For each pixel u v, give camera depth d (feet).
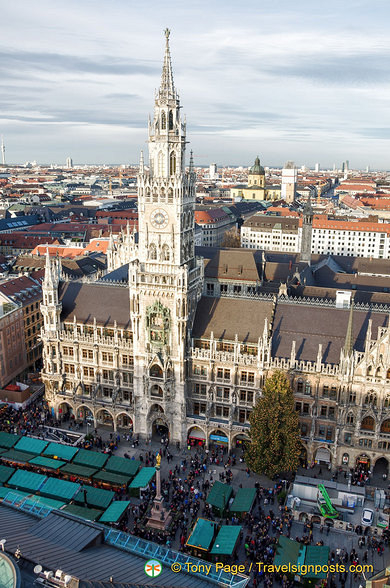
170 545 247.29
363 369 297.74
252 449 293.23
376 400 300.40
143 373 339.98
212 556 235.81
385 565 237.45
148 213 317.42
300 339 326.85
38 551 156.46
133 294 329.11
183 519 264.11
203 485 290.97
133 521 265.75
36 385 417.49
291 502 271.28
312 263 579.48
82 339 360.28
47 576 138.21
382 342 293.02
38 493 272.10
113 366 355.15
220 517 266.16
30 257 642.63
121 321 360.07
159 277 320.50
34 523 189.57
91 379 367.25
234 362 323.37
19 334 437.99
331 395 310.45
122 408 351.05
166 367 329.72
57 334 366.84
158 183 309.83
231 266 517.96
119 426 363.35
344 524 259.39
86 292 382.63
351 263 576.61
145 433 346.13
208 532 243.19
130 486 281.13
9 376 423.23
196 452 332.19
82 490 271.49
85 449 315.99
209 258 577.84
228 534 241.35
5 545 155.94
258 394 322.75
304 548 233.55
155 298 325.83
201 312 347.97
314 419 312.29
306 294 446.60
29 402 389.19
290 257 578.66
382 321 325.62
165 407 333.83
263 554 237.86
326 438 315.99
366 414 302.04
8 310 433.48
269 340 318.45
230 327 337.93
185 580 168.35
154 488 289.53
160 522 256.93
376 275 549.54
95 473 289.12
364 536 253.65
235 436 327.67
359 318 329.72
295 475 304.91
